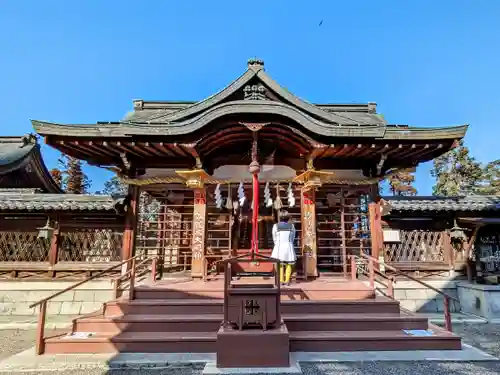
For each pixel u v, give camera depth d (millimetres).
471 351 5102
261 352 4504
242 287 5137
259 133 7738
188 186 7984
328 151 7945
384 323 5559
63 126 7184
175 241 10289
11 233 8984
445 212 8938
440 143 7578
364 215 9031
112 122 7641
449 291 8594
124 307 5934
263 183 8531
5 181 13859
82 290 8469
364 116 9820
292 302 5914
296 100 7789
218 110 7020
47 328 7184
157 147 7648
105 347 5098
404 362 4719
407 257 8844
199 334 5352
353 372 4375
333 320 5527
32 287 8555
